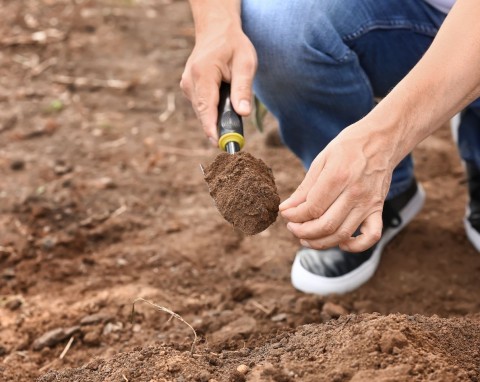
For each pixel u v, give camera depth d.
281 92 1.56
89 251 1.81
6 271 1.74
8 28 2.78
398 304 1.64
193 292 1.69
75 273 1.74
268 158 2.09
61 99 2.39
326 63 1.51
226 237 1.83
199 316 1.61
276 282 1.71
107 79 2.50
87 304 1.64
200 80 1.43
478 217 1.73
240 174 1.31
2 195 1.94
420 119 1.23
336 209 1.22
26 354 1.54
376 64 1.59
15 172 2.03
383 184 1.23
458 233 1.79
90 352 1.55
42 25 2.81
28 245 1.80
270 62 1.53
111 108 2.35
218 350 1.47
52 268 1.75
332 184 1.21
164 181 2.01
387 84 1.63
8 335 1.58
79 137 2.20
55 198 1.93
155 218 1.89
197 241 1.82
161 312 1.62
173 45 2.71
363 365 1.19
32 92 2.41
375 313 1.33
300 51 1.50
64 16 2.87
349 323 1.31
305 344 1.28
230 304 1.65
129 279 1.72
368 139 1.22
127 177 2.02
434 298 1.64
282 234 1.83
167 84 2.48
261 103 1.65
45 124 2.24
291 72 1.52
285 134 1.63
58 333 1.56
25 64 2.57
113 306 1.64
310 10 1.50
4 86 2.45
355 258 1.66
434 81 1.22
